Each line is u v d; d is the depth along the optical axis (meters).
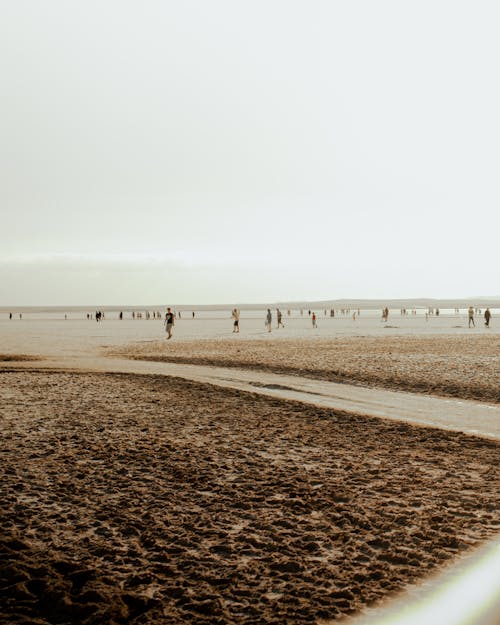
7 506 5.71
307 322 62.69
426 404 11.93
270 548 4.74
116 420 10.14
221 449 8.10
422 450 8.11
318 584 4.12
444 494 6.11
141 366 18.83
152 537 4.94
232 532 5.09
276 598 3.93
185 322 64.56
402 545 4.78
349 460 7.55
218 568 4.38
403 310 106.00
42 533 5.05
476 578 4.16
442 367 17.69
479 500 5.89
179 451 7.95
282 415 10.69
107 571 4.33
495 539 4.86
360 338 32.56
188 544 4.83
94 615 3.68
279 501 5.89
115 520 5.36
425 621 3.60
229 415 10.68
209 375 16.55
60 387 14.16
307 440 8.70
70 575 4.25
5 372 17.12
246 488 6.34
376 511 5.58
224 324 57.22
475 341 28.91
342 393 13.40
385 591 4.01
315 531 5.11
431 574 4.25
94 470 7.00
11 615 3.73
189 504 5.82
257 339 32.28
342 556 4.58
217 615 3.70
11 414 10.63
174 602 3.88
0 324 62.97
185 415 10.66
